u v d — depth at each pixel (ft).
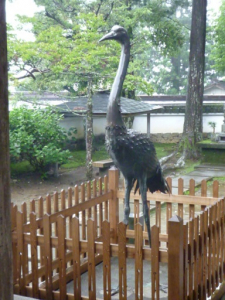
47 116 43.75
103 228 12.59
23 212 14.71
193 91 56.03
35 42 39.29
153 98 82.53
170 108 73.36
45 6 53.26
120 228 12.33
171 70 109.40
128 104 47.50
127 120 59.36
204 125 72.28
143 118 74.38
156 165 15.05
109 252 12.62
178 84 109.81
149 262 17.76
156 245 11.98
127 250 12.42
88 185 18.12
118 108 14.39
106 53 41.75
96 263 17.70
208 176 45.11
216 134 59.62
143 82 43.16
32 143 41.57
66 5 53.47
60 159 42.52
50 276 13.70
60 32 39.32
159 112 73.61
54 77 42.96
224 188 38.68
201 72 56.03
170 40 57.88
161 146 70.54
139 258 12.25
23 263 13.91
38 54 37.68
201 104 56.49
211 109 71.72
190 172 48.03
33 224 13.60
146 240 19.13
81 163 53.67
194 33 55.67
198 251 13.25
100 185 18.86
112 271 17.01
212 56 68.59
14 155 40.70
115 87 14.55
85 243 13.03
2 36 5.41
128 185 15.28
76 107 47.29
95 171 47.47
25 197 36.86
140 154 14.25
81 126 63.41
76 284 13.37
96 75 40.57
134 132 14.49
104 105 47.62
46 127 42.50
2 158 5.58
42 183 42.11
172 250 11.44
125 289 12.48
